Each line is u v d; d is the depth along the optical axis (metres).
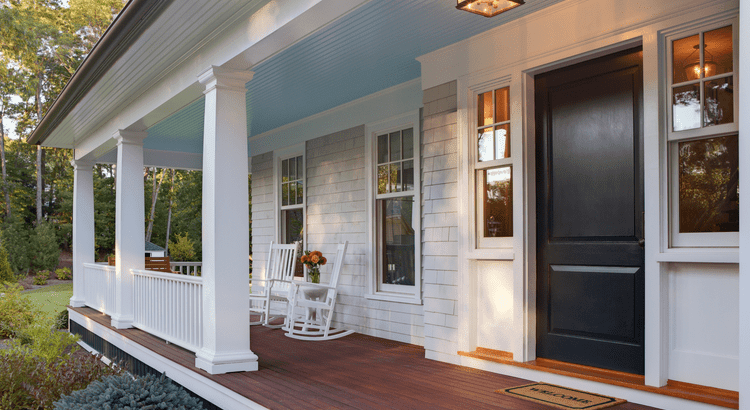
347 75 5.76
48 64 26.28
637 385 3.48
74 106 6.69
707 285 3.31
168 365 4.93
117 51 5.03
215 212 4.38
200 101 6.52
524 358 4.23
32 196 26.30
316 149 7.64
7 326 9.71
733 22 3.18
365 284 6.66
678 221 3.45
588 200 3.99
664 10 3.46
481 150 4.70
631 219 3.73
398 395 3.69
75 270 9.02
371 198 6.62
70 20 26.08
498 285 4.55
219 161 4.42
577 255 4.04
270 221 8.76
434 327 5.02
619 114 3.82
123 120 6.62
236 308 4.41
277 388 3.86
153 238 27.05
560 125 4.20
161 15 4.15
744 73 2.06
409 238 6.21
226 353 4.36
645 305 3.50
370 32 4.48
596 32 3.83
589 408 3.34
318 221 7.56
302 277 7.96
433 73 5.10
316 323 7.24
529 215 4.28
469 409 3.32
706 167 3.34
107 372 5.14
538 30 4.20
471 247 4.71
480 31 4.55
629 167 3.75
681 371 3.40
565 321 4.12
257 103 6.90
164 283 5.64
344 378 4.20
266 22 3.81
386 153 6.55
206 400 4.27
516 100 4.34
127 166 6.69
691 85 3.38
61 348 6.08
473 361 4.61
